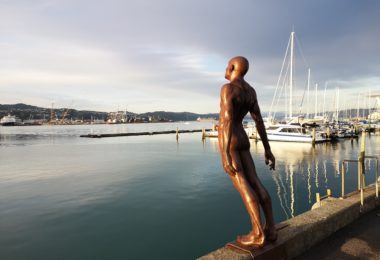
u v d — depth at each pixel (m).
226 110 4.02
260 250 3.89
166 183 22.12
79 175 25.64
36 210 15.74
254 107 4.46
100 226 13.38
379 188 7.43
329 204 6.11
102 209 15.84
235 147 4.12
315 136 49.12
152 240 11.91
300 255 4.58
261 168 28.59
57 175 25.70
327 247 4.86
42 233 12.63
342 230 5.60
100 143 61.56
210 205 16.45
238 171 4.09
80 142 64.75
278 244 4.12
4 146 56.09
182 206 16.31
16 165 31.78
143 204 16.72
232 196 18.22
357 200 6.36
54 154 42.47
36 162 34.06
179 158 36.78
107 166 30.72
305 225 4.87
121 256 10.62
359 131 75.12
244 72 4.35
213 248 11.22
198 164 31.66
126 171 27.48
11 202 17.33
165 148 49.78
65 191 19.86
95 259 10.42
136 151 45.50
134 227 13.24
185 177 24.39
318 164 30.59
